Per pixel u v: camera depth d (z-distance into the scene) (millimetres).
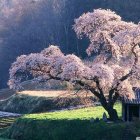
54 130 52156
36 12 169750
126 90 51406
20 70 51312
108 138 47375
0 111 89375
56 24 154375
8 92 122438
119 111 62656
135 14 134875
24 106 84062
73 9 151000
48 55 54156
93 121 50625
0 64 160875
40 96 83000
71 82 49938
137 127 47719
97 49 55094
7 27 175875
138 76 50938
